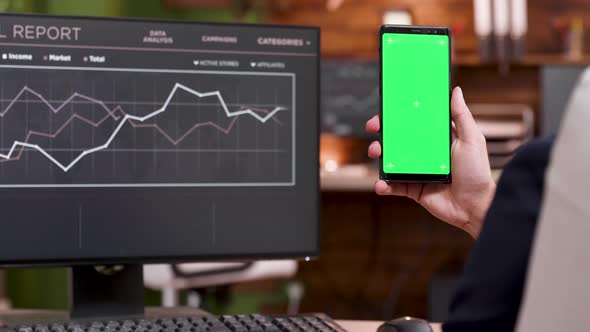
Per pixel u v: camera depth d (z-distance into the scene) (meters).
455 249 4.78
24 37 1.27
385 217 4.80
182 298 3.83
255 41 1.33
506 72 4.75
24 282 3.33
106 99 1.29
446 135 1.21
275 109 1.34
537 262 0.67
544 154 0.74
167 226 1.30
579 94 0.67
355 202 4.80
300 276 4.82
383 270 4.81
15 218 1.26
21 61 1.27
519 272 0.73
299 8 4.83
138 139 1.30
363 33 4.83
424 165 1.20
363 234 4.81
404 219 4.80
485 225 0.77
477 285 0.75
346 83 4.51
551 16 4.78
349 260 4.82
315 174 1.35
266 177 1.33
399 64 1.21
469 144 1.20
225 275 2.71
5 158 1.26
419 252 4.80
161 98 1.30
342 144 4.77
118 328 1.14
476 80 4.78
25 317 1.30
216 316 1.24
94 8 3.41
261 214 1.33
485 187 1.19
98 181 1.29
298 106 1.34
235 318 1.20
